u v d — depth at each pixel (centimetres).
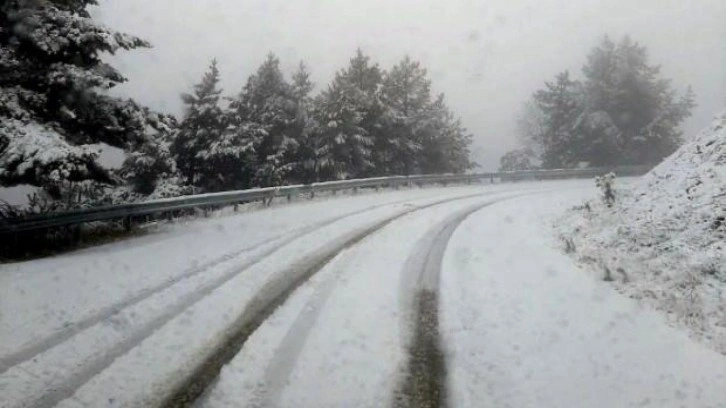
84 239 1305
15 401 534
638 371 625
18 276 924
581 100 4294
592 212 1488
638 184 1565
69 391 556
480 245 1251
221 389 568
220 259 1064
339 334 714
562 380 606
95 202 1619
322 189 2288
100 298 820
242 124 2789
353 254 1123
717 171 1174
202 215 1728
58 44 1261
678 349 676
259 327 729
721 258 868
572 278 965
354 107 3050
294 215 1655
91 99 1343
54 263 1025
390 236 1321
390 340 704
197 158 2744
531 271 1018
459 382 602
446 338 716
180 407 534
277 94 3042
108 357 632
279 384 582
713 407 554
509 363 646
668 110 4109
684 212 1088
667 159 1569
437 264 1067
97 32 1282
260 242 1225
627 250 1058
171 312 773
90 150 1203
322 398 559
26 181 1224
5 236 1178
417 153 3600
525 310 814
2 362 609
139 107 1425
